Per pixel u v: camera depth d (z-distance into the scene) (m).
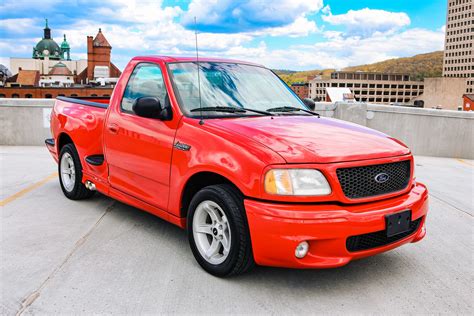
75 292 3.18
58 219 4.83
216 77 4.25
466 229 4.94
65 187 5.65
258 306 3.04
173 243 4.18
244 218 3.18
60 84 156.38
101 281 3.36
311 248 3.03
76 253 3.89
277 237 2.97
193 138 3.57
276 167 3.05
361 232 3.04
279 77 4.96
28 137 10.51
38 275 3.44
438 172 8.52
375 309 3.06
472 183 7.54
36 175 7.06
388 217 3.15
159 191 3.96
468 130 10.82
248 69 4.65
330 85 172.12
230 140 3.32
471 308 3.12
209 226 3.52
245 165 3.14
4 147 10.19
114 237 4.31
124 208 5.29
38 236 4.30
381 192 3.31
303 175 3.05
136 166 4.19
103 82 157.50
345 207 3.09
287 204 3.03
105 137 4.65
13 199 5.61
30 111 10.41
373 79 175.25
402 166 3.52
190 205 3.58
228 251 3.29
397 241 3.35
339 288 3.36
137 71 4.50
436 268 3.80
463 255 4.14
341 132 3.63
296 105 4.47
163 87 4.06
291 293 3.25
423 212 3.53
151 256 3.86
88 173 5.13
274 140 3.26
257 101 4.21
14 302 3.02
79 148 5.20
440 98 170.88
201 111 3.81
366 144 3.41
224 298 3.14
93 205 5.40
